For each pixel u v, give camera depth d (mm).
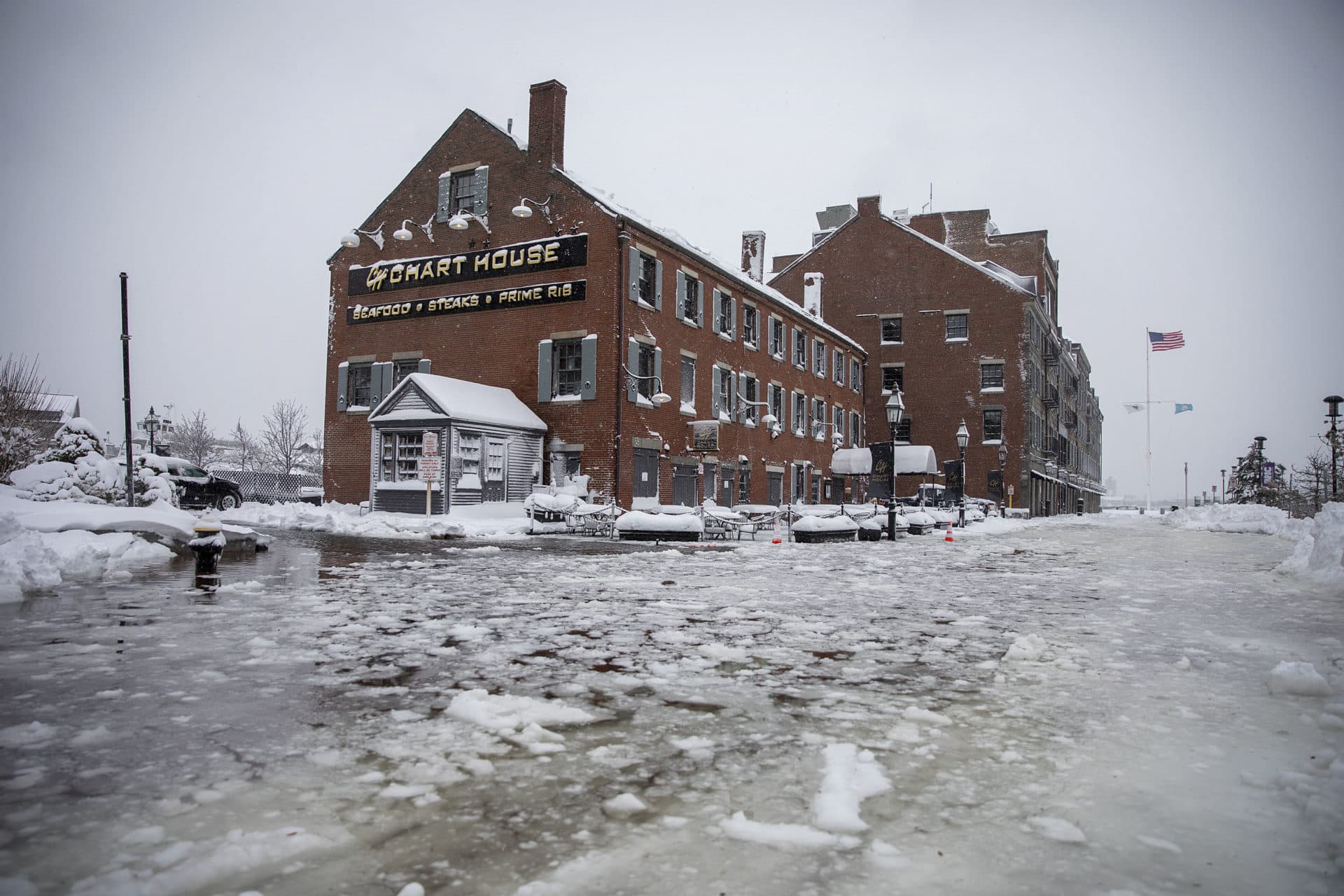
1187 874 2891
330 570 12180
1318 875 2879
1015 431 46781
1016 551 19609
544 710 4789
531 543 18547
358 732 4402
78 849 2977
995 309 47688
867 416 49875
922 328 49125
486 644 6844
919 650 6902
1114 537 27344
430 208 29438
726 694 5359
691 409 29719
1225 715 4934
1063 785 3752
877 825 3299
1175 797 3609
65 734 4297
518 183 27672
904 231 49938
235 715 4680
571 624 7883
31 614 7996
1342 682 5637
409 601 9250
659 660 6324
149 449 45719
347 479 30109
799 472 39500
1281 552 19906
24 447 19484
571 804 3484
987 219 56375
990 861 2984
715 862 2967
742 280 33406
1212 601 10250
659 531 20453
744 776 3852
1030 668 6246
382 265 29953
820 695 5359
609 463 25547
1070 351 67000
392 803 3469
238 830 3133
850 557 16578
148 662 5992
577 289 26266
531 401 26891
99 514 13008
